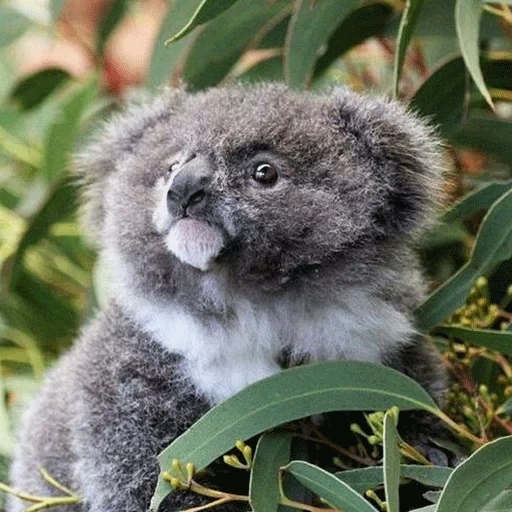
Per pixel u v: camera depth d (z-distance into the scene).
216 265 0.95
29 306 1.17
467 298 0.98
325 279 0.95
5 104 1.23
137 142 1.01
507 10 1.01
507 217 0.96
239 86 1.01
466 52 0.93
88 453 0.96
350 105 0.97
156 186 0.97
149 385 0.96
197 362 0.96
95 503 0.96
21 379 1.14
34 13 1.23
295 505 0.91
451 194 1.03
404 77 1.09
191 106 0.99
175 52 1.09
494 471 0.88
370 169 0.96
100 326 0.99
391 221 0.96
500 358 0.98
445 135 1.04
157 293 0.96
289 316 0.96
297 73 1.04
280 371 0.93
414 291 0.99
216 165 0.94
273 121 0.96
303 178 0.95
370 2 1.06
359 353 0.96
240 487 0.96
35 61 1.41
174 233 0.94
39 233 1.13
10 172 1.25
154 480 0.95
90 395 0.96
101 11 1.23
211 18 0.95
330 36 1.06
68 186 1.12
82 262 1.19
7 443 1.06
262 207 0.94
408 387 0.93
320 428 0.96
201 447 0.91
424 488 0.95
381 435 0.91
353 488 0.91
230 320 0.96
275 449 0.92
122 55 1.36
